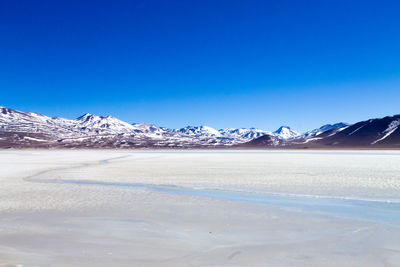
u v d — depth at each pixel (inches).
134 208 692.7
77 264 378.6
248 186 1013.2
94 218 605.6
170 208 692.1
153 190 952.3
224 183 1087.0
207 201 772.0
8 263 380.8
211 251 426.9
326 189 937.5
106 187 1018.1
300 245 450.9
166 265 377.4
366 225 552.1
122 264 379.6
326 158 2731.3
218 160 2477.9
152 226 551.2
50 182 1154.7
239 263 383.9
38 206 713.0
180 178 1243.2
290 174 1333.7
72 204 735.1
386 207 697.6
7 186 1035.9
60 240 474.6
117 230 526.6
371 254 411.8
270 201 771.4
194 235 499.8
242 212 653.9
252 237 489.4
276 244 455.8
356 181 1096.2
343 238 481.1
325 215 625.3
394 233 503.8
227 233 510.3
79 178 1277.1
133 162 2304.4
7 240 474.9
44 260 391.5
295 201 770.2
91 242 465.4
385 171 1430.9
